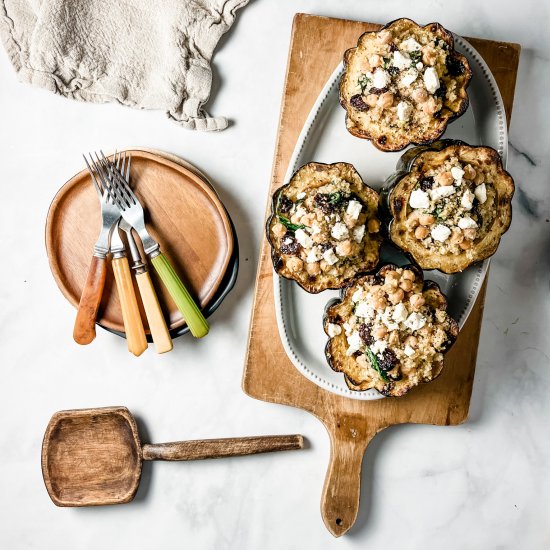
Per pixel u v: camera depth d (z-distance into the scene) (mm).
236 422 925
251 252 913
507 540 945
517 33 922
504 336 936
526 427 942
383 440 938
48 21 861
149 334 892
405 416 895
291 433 927
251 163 910
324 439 929
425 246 789
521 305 936
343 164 793
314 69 873
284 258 791
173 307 892
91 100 892
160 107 887
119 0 875
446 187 766
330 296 874
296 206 784
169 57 881
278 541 933
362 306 786
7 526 919
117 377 920
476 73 842
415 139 793
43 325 915
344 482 890
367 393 854
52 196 905
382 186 861
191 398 922
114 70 882
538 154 931
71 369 917
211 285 892
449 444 941
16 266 908
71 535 924
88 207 880
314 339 875
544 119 929
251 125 908
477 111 865
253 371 886
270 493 933
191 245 890
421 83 778
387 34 774
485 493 945
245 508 932
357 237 782
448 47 789
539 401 941
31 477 921
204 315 888
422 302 783
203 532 930
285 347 857
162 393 922
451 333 802
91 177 877
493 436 942
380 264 818
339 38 871
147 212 883
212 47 891
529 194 932
